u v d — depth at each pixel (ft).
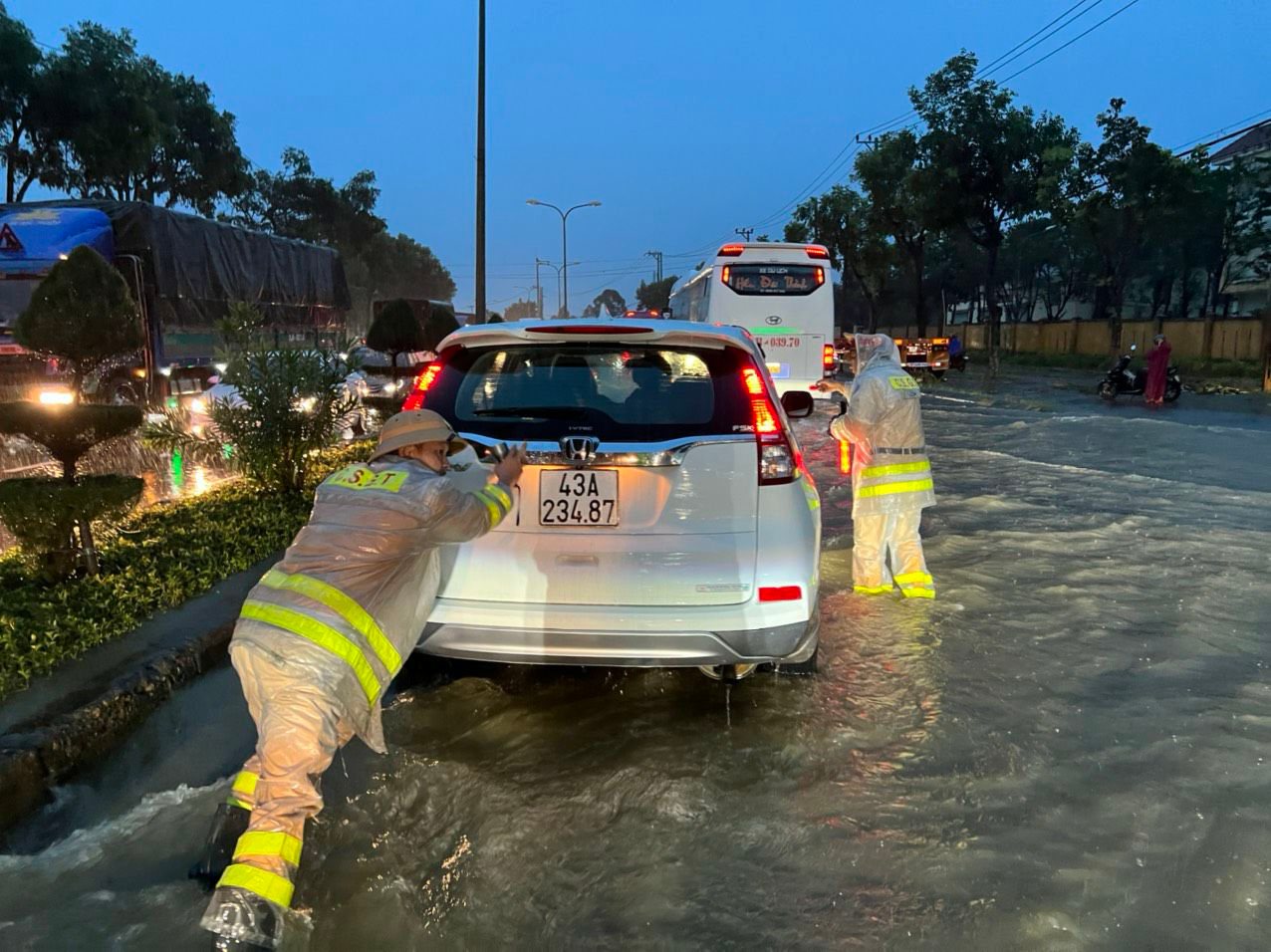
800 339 62.39
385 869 9.58
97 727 12.60
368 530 9.00
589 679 14.94
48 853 9.93
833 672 15.24
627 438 12.18
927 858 9.86
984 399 75.56
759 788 11.39
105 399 40.06
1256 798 11.13
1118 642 16.65
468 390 13.07
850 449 20.88
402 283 230.89
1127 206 95.50
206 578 18.70
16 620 15.19
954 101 97.09
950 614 18.25
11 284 44.52
